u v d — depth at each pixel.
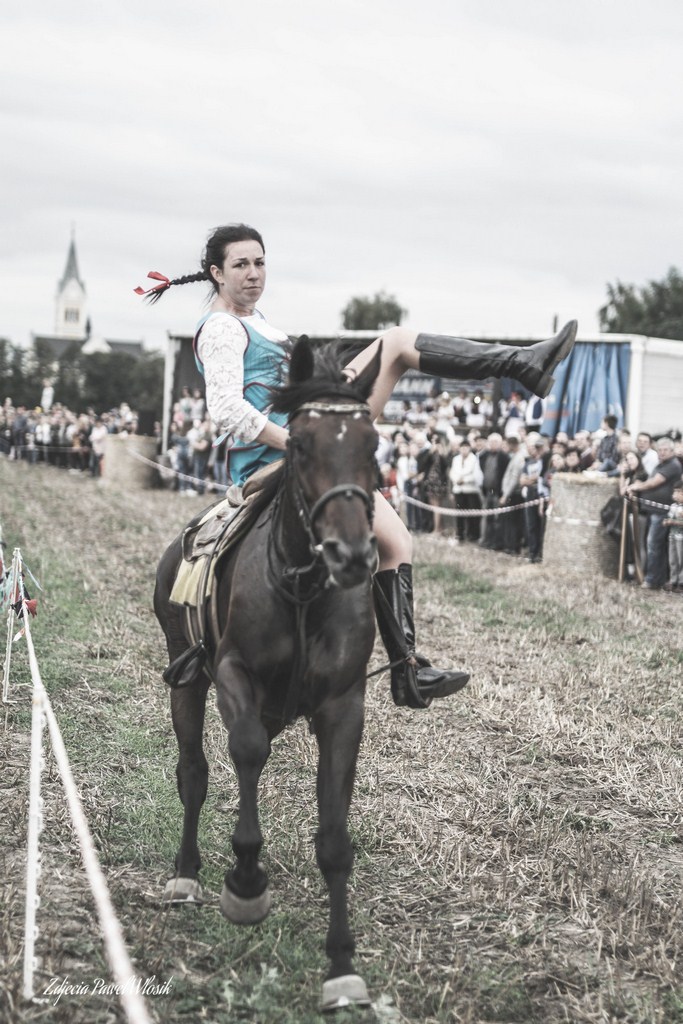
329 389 3.69
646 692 8.44
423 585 13.23
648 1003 4.04
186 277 4.74
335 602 3.86
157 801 5.61
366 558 3.36
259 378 4.45
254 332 4.48
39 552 13.85
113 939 2.76
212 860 4.94
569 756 6.85
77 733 6.66
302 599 3.81
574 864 5.17
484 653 9.57
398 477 20.08
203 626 4.38
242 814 3.70
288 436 4.02
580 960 4.33
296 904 4.61
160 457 27.28
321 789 3.77
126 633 9.52
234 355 4.39
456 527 18.73
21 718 6.83
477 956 4.30
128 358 91.69
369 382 3.85
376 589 4.54
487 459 17.64
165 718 7.15
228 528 4.37
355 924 4.46
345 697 3.89
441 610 11.54
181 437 25.94
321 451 3.52
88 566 13.17
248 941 4.17
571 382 18.69
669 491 14.13
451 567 14.52
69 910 4.37
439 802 5.91
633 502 14.59
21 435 33.97
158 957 3.98
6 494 21.75
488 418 20.36
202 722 4.67
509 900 4.77
